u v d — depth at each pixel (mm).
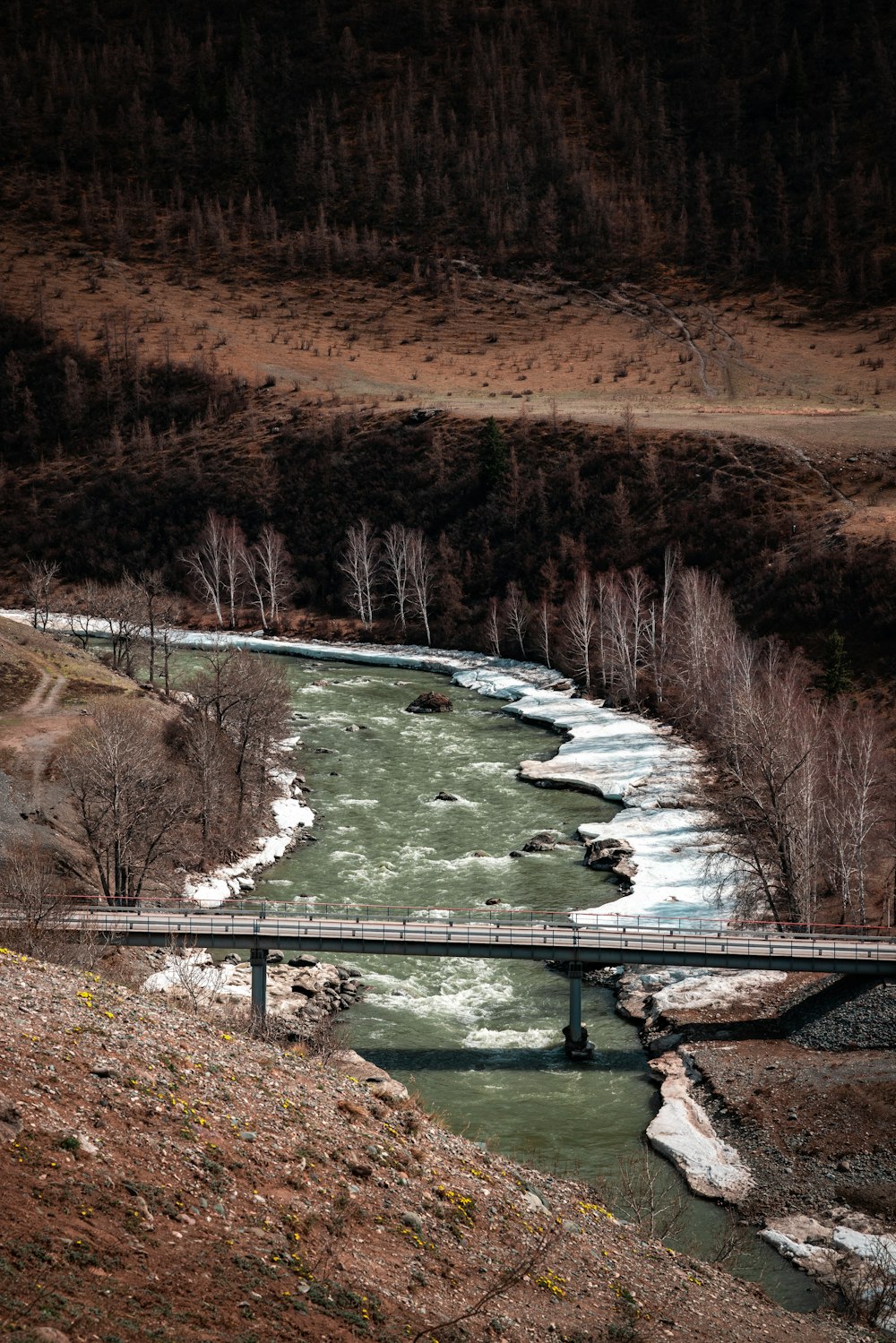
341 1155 29828
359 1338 22516
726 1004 64000
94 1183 23750
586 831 89188
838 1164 49344
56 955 49406
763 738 70562
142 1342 19531
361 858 85062
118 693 101688
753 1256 43281
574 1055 59688
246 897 77062
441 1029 62594
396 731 118062
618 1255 32531
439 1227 28734
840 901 76188
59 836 76250
